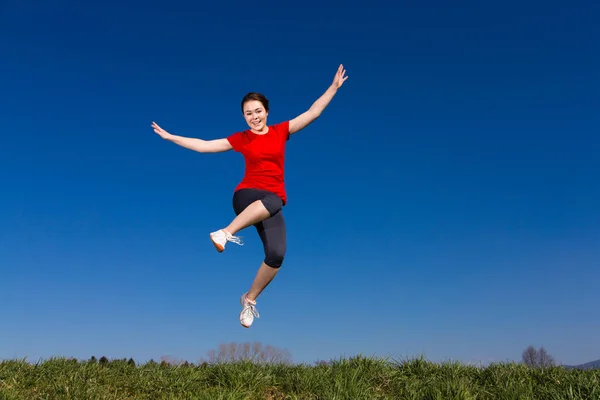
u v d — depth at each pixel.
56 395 5.64
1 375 6.12
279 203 5.33
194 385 6.17
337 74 5.92
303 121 5.74
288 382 6.30
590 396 5.86
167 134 5.74
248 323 5.65
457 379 6.46
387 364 7.12
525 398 5.93
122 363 7.18
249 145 5.52
